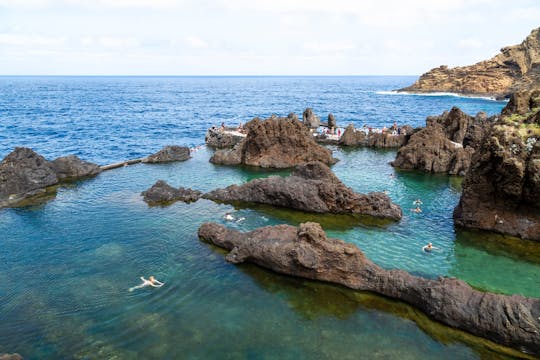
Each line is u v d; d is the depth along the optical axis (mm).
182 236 24781
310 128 71000
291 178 32062
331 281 19250
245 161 46375
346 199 28969
